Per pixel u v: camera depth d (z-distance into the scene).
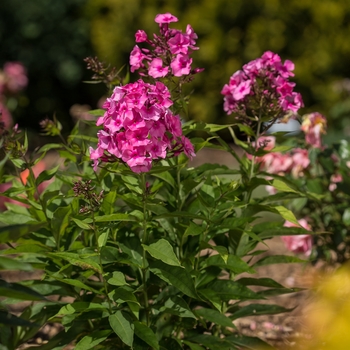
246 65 4.32
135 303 3.69
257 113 4.36
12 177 4.13
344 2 15.70
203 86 16.27
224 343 4.11
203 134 16.64
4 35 18.20
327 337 2.10
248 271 3.93
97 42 17.36
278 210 4.04
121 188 4.29
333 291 2.28
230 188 3.88
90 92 19.06
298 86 16.05
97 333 3.77
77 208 3.98
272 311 4.35
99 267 3.63
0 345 4.11
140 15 16.88
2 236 3.04
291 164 5.82
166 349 3.93
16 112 16.69
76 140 7.26
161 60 3.96
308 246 5.82
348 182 5.62
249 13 15.96
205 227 4.06
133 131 3.38
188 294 3.68
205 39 16.19
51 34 18.25
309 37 15.89
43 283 4.05
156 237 4.19
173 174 4.24
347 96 13.29
